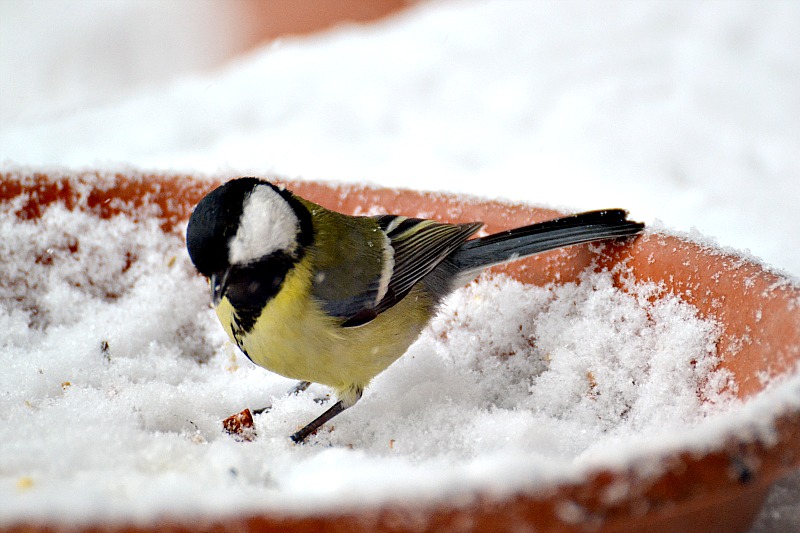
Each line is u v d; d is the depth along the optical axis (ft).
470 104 7.32
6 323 5.63
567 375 5.55
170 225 5.68
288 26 10.14
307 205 5.60
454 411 5.54
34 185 5.65
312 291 5.55
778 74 7.55
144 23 11.15
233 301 5.55
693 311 5.48
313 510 5.12
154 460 5.37
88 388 5.54
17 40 10.97
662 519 5.23
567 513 5.17
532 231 5.59
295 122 7.13
